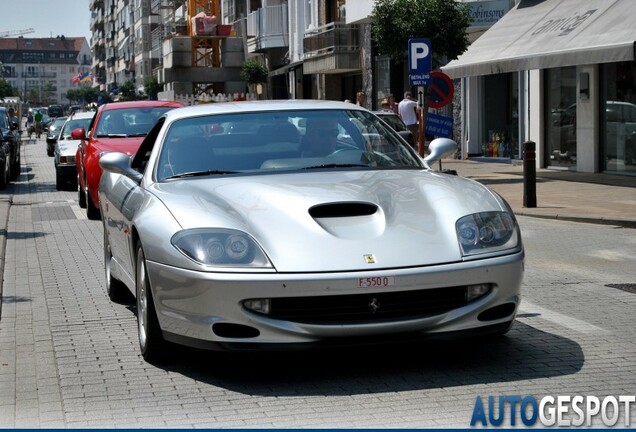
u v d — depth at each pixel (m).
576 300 8.35
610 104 21.66
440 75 19.67
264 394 5.62
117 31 128.88
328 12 40.66
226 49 56.44
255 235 5.70
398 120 20.44
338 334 5.55
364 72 36.56
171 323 5.88
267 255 5.59
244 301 5.55
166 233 5.90
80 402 5.59
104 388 5.86
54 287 9.70
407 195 6.17
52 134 43.12
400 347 6.55
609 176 21.31
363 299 5.56
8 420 5.29
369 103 36.19
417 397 5.46
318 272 5.51
